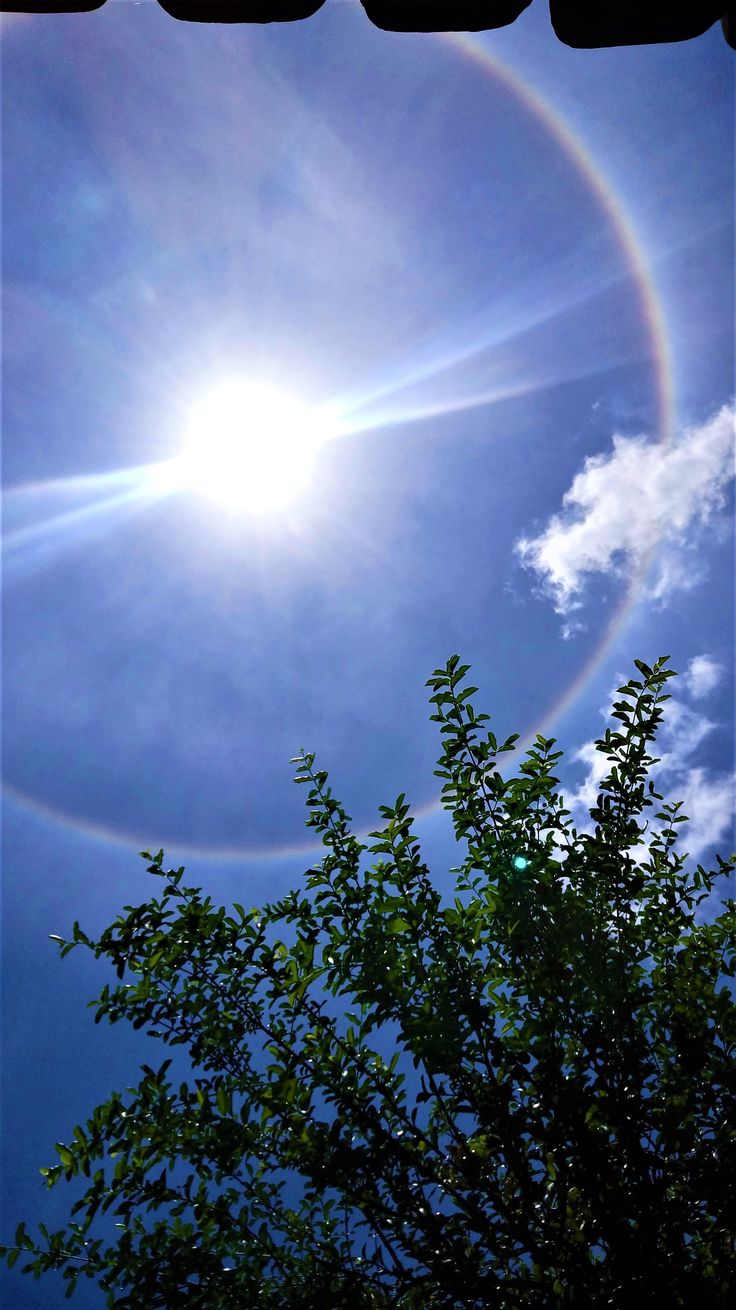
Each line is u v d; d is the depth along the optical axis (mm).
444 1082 4004
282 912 4332
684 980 4371
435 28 1718
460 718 4430
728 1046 4113
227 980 4156
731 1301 3457
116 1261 3707
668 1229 3697
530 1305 3580
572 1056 4086
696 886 4703
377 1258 3805
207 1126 3912
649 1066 3893
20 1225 3848
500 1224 3736
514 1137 3818
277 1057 4012
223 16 1759
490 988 4246
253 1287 3674
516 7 1678
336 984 4094
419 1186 3947
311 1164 3840
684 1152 3820
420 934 4070
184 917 4117
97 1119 3857
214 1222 3967
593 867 4250
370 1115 3924
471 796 4363
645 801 4441
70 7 1777
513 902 4105
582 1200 3910
